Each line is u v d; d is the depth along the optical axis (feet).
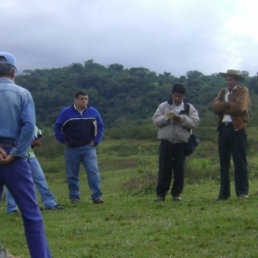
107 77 236.63
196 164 60.59
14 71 18.48
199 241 22.97
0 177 17.84
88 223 28.37
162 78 234.38
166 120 32.96
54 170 111.65
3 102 17.88
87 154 35.91
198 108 168.96
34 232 17.75
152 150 115.75
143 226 26.58
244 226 24.89
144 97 209.46
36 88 220.23
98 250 22.40
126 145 136.77
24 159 17.95
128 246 22.72
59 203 36.32
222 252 21.20
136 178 62.28
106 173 92.38
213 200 33.22
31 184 18.02
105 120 200.85
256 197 33.09
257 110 140.36
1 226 29.12
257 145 100.89
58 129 36.06
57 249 22.94
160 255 21.17
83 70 263.29
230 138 32.45
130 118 199.41
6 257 19.19
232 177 54.80
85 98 35.73
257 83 171.01
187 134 33.14
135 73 250.98
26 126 17.78
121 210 31.78
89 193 70.23
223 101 32.63
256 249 21.35
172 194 34.17
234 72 32.14
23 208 17.81
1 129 17.80
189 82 212.02
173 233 24.64
